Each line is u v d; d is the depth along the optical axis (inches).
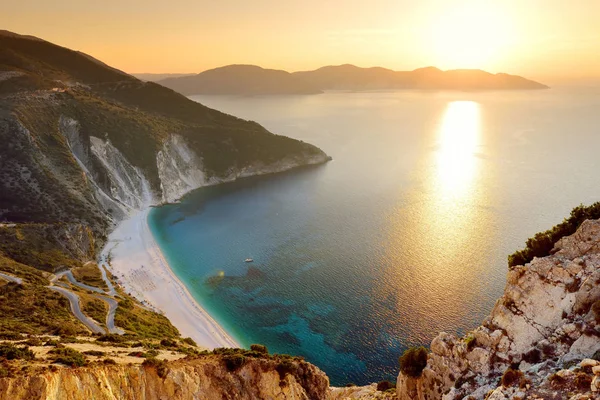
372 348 2844.5
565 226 1212.5
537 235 1259.8
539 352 981.2
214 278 3900.1
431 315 3095.5
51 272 3668.8
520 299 1069.1
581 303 976.3
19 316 2439.7
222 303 3501.5
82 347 1711.4
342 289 3553.2
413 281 3567.9
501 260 3850.9
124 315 2913.4
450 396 1053.8
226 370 1464.1
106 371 1238.9
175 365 1408.7
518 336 1045.8
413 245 4279.0
